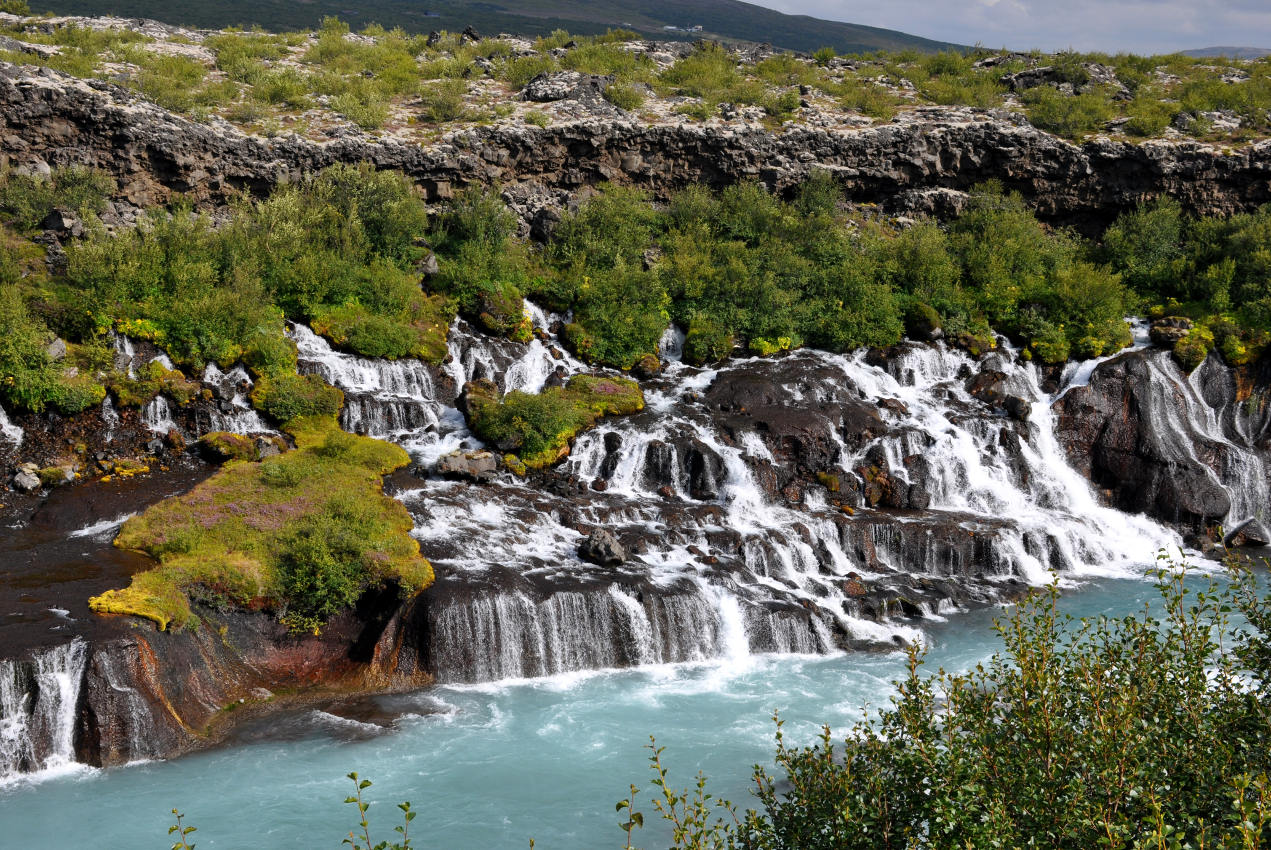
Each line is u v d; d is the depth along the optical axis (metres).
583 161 55.38
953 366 48.41
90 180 44.16
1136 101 64.69
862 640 32.00
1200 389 46.31
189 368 39.31
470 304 47.12
